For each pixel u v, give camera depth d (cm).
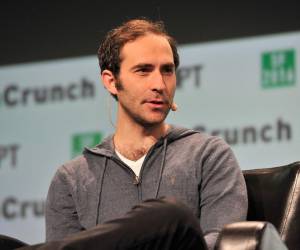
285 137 720
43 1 854
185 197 400
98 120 809
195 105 765
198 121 762
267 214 382
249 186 396
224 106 753
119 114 430
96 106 812
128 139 424
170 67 410
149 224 295
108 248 292
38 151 835
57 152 826
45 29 850
